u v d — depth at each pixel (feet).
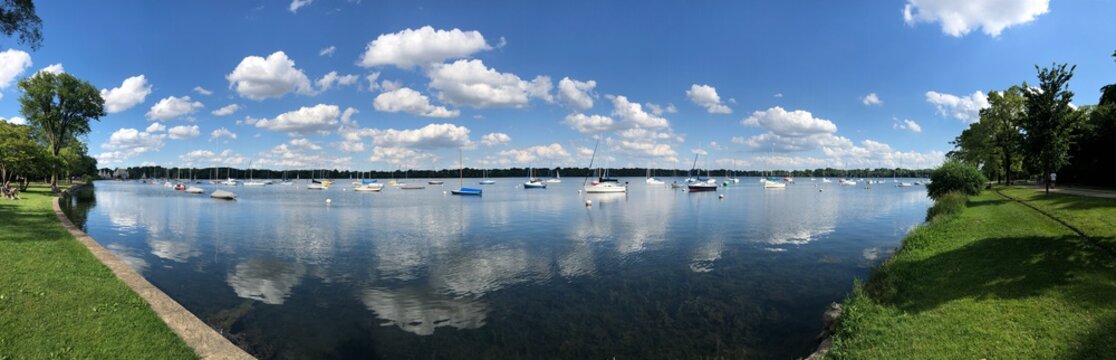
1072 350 30.27
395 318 52.85
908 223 143.84
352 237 116.37
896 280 52.29
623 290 64.64
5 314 38.04
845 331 39.65
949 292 44.37
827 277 71.77
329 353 43.16
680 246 101.35
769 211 192.95
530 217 171.42
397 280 70.03
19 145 202.18
